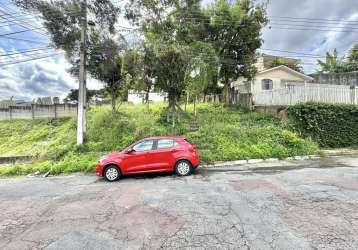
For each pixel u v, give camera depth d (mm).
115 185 7945
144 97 20391
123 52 15172
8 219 5363
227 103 22922
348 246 3648
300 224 4430
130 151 8867
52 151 13250
